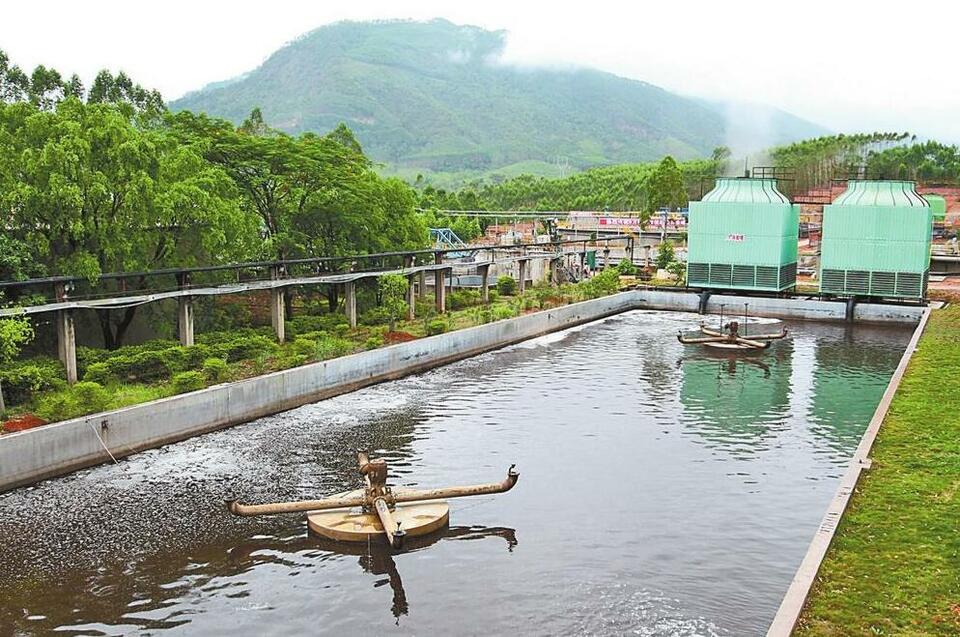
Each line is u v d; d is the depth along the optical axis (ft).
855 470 74.69
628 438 107.76
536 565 70.03
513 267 264.93
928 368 122.31
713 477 92.22
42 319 129.59
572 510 82.28
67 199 119.75
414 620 61.21
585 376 147.23
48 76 219.20
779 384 141.18
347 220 176.55
